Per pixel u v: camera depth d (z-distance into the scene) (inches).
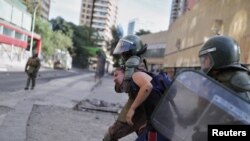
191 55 1464.1
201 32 1332.4
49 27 2883.9
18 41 2170.3
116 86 156.0
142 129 139.7
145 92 131.6
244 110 94.6
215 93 98.6
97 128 318.0
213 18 1162.6
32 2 2758.4
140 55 149.8
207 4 1279.5
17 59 2188.7
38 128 280.7
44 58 2844.5
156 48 3132.4
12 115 318.0
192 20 1536.7
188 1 2204.7
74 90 734.5
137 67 142.8
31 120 309.4
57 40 3085.6
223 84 104.4
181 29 1807.3
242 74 105.2
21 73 1250.6
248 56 788.0
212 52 108.0
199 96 101.1
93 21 6486.2
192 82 103.5
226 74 106.2
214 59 107.5
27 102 422.9
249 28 816.3
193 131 100.3
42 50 2819.9
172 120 105.3
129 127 154.9
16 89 605.6
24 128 268.8
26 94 530.0
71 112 392.8
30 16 2534.5
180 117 103.7
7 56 1980.8
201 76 102.2
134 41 148.5
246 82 103.3
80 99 553.9
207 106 99.0
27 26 2461.9
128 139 288.8
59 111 385.7
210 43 110.1
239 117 94.4
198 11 1429.6
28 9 2741.1
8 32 1966.0
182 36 1743.4
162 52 2984.7
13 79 858.1
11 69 1441.9
